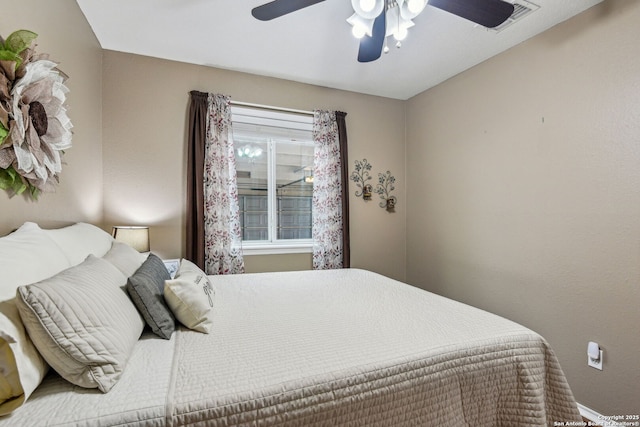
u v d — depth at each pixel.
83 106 1.91
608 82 1.69
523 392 1.15
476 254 2.53
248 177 3.03
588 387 1.77
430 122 3.03
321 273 2.41
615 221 1.66
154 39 2.18
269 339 1.17
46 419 0.70
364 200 3.19
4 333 0.67
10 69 1.05
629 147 1.60
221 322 1.36
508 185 2.26
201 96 2.51
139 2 1.79
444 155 2.86
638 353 1.57
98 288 0.97
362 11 1.39
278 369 0.95
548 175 1.99
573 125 1.85
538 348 1.22
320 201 2.94
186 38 2.17
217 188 2.55
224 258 2.56
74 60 1.76
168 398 0.79
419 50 2.30
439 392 1.04
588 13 1.78
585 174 1.80
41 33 1.37
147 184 2.42
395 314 1.46
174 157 2.50
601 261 1.72
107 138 2.30
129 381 0.85
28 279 0.86
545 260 2.01
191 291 1.30
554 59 1.96
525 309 2.13
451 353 1.09
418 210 3.19
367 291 1.89
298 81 2.87
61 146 1.39
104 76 2.30
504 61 2.29
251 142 3.04
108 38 2.17
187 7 1.84
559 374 1.22
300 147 3.21
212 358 1.01
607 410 1.69
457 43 2.19
